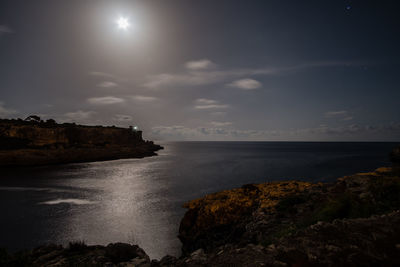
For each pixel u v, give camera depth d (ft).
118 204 95.55
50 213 83.15
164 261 23.43
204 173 189.26
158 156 409.28
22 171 209.97
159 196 109.91
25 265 23.54
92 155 310.24
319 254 17.69
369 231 21.30
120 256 25.52
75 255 26.94
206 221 57.11
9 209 88.58
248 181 150.30
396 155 260.62
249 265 17.40
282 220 42.65
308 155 391.86
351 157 333.01
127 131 464.65
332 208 34.06
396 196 31.53
